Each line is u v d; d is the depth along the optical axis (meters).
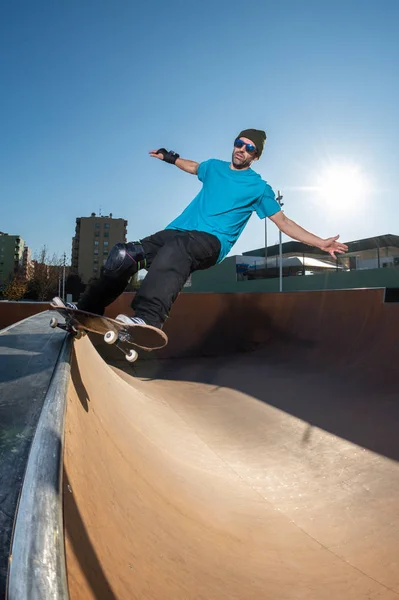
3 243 97.75
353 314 9.48
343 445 4.65
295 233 2.86
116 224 93.44
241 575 2.34
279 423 5.44
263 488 3.81
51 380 1.93
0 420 1.42
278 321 11.23
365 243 31.03
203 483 3.59
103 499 1.87
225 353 10.68
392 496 3.56
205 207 2.75
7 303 10.56
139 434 3.77
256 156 2.85
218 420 5.64
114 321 2.38
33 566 0.80
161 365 9.54
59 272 63.59
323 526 3.21
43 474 1.07
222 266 38.66
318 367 8.55
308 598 2.33
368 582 2.56
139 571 1.69
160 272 2.49
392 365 7.55
